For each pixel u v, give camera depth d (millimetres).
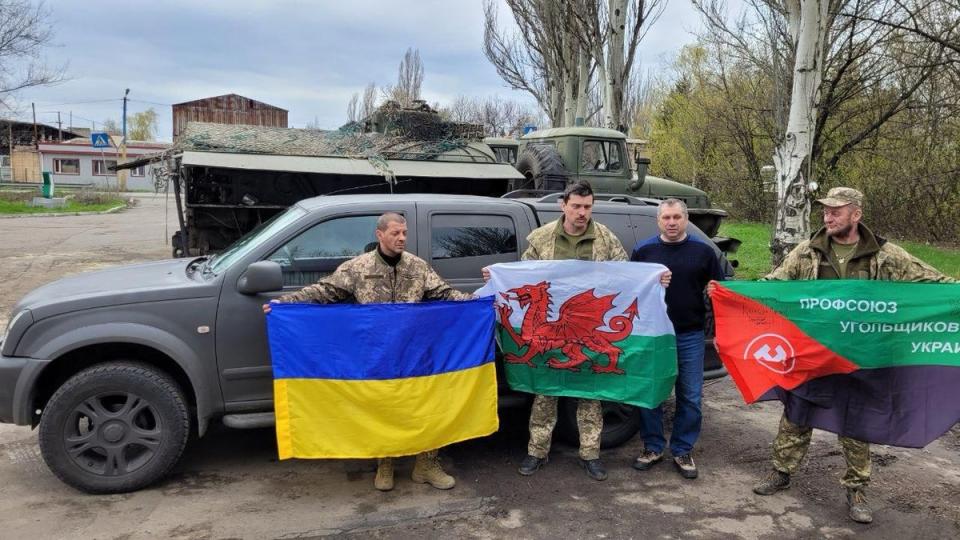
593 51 16969
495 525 3801
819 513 4016
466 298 4203
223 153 8586
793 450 4180
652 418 4555
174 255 9133
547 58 20969
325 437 3926
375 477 4398
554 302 4398
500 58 25797
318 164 8664
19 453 4754
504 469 4594
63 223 23375
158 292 4102
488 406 4254
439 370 4066
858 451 3902
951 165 17031
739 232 20453
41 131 63688
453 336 4105
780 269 4176
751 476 4547
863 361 3865
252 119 46812
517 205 5031
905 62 16422
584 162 11102
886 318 3850
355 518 3840
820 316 3936
